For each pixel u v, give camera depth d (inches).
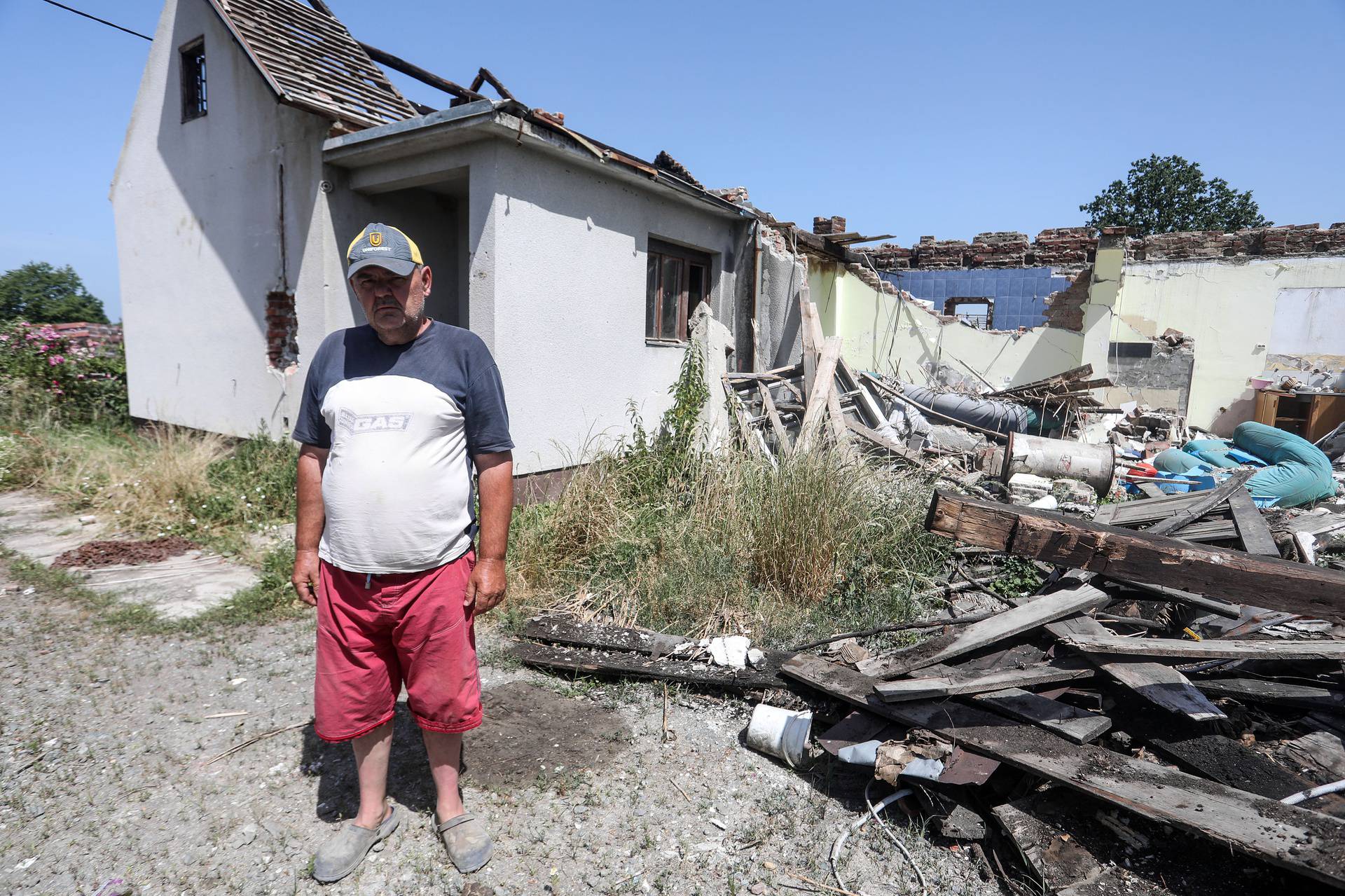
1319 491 260.8
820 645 145.4
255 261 270.8
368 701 85.2
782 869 88.9
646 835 93.4
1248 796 82.4
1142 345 478.0
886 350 512.1
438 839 91.3
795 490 181.2
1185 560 89.6
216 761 107.3
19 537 211.2
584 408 256.1
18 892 81.3
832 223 490.6
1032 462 269.0
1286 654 99.4
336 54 284.8
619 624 157.5
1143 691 98.5
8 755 107.1
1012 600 152.2
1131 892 78.7
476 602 86.6
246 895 81.8
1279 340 482.3
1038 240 513.3
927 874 88.0
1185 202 1234.6
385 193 258.5
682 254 310.5
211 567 191.8
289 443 262.7
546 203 229.6
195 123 287.0
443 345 84.4
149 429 343.6
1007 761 93.2
